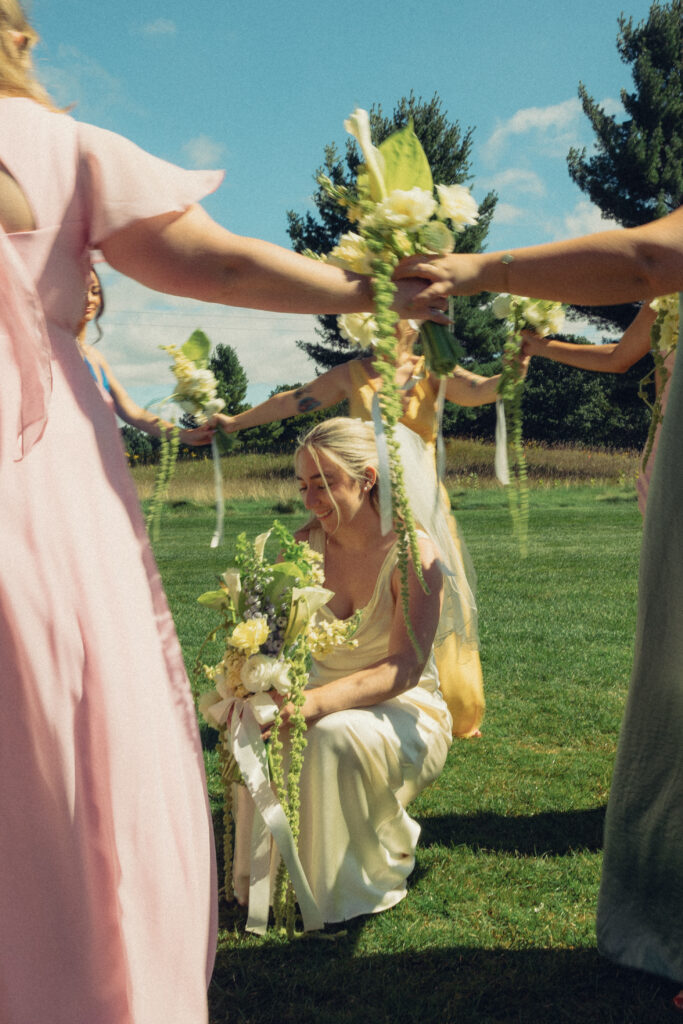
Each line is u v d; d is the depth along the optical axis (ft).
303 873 8.61
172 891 5.21
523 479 6.47
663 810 7.85
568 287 5.72
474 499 70.69
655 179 101.96
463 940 8.79
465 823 11.59
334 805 8.96
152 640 5.37
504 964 8.36
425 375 11.51
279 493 72.23
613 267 5.59
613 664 20.51
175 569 39.37
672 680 7.61
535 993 7.89
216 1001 7.89
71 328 5.33
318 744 8.85
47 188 4.98
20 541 4.97
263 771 8.56
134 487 5.65
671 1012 7.59
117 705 5.05
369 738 8.90
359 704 9.07
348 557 9.82
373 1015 7.63
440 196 6.11
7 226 4.91
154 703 5.25
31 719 5.01
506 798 12.42
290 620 8.67
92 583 5.09
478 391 12.34
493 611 27.48
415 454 10.19
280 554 9.45
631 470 88.74
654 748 7.89
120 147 5.17
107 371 6.53
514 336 6.63
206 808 5.68
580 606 28.17
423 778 9.59
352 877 9.16
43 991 5.14
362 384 12.25
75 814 5.05
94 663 5.03
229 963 8.50
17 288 4.85
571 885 9.86
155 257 5.27
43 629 4.96
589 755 14.26
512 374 6.60
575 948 8.63
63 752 4.99
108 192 5.09
